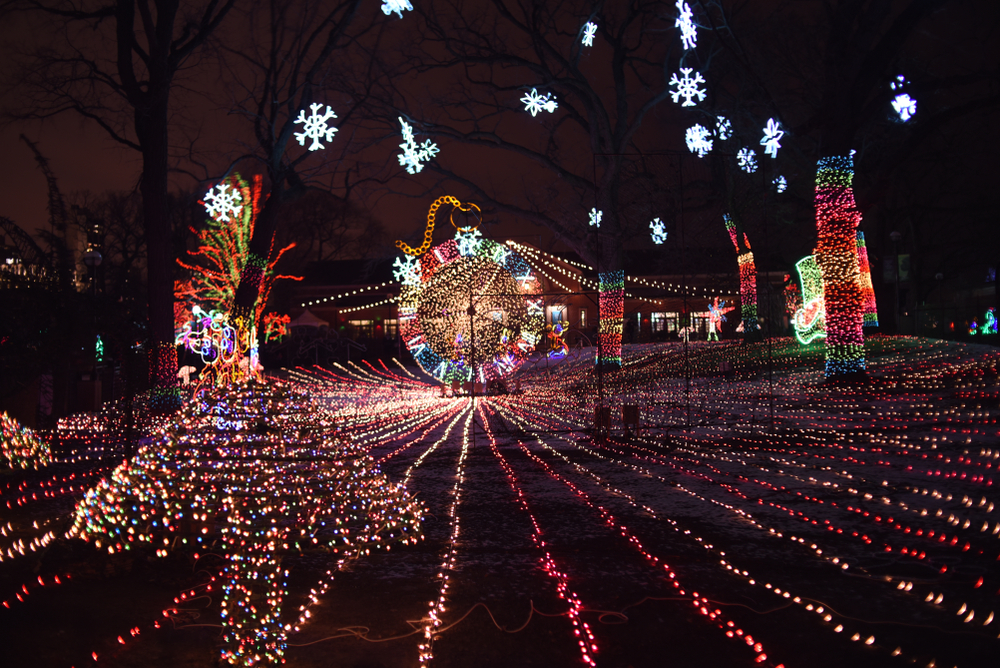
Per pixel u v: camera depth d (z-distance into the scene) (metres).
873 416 14.68
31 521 7.76
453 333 23.44
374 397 25.88
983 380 17.92
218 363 20.11
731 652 4.18
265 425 7.04
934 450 10.80
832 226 19.12
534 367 33.28
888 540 6.38
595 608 4.86
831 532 6.67
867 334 29.19
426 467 10.90
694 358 30.11
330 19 20.39
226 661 4.06
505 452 12.27
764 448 11.77
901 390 17.75
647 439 13.27
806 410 16.33
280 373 35.88
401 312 24.20
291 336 42.22
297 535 6.46
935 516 7.17
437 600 5.07
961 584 5.23
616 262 25.98
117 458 12.04
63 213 15.38
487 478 9.87
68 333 14.11
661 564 5.79
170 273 18.62
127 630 4.59
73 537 6.77
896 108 14.92
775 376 24.06
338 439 7.31
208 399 7.18
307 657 4.18
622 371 28.44
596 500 8.27
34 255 14.32
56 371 15.53
